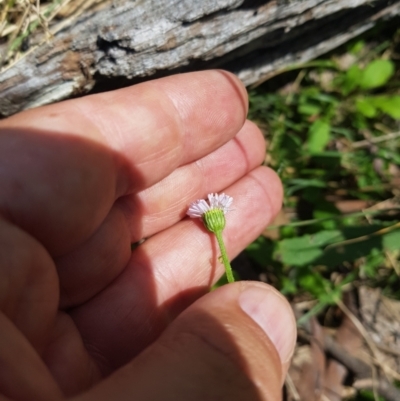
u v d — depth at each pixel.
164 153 0.08
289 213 0.11
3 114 0.10
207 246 0.09
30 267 0.06
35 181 0.07
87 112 0.08
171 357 0.05
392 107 0.12
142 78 0.10
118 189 0.08
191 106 0.08
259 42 0.10
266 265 0.10
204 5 0.09
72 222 0.07
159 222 0.09
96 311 0.08
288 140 0.12
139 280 0.09
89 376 0.08
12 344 0.05
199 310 0.06
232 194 0.10
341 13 0.10
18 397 0.05
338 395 0.10
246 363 0.05
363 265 0.11
